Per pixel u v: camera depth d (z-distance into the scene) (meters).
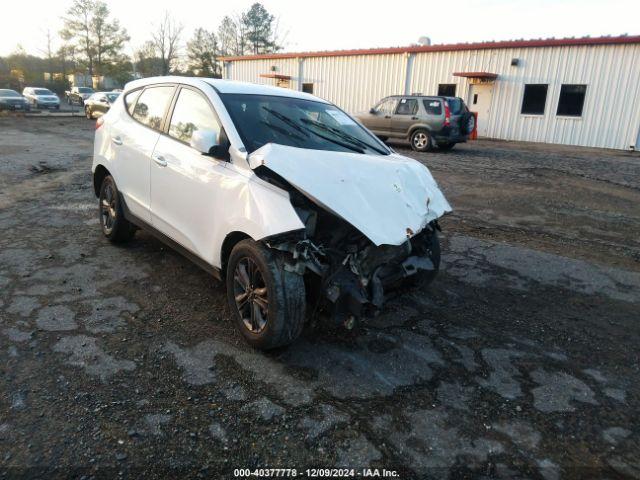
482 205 8.41
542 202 8.73
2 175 9.42
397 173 3.75
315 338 3.71
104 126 5.45
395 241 3.16
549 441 2.75
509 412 2.98
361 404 2.98
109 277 4.64
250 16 69.81
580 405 3.09
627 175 11.87
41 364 3.19
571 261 5.71
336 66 26.48
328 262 3.32
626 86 18.94
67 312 3.91
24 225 6.18
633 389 3.29
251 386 3.09
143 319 3.87
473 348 3.70
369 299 3.31
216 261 3.73
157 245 5.59
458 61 22.55
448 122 15.66
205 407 2.87
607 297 4.75
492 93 22.03
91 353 3.35
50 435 2.58
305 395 3.03
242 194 3.40
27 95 41.78
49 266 4.84
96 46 68.44
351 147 4.18
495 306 4.46
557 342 3.86
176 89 4.53
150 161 4.48
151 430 2.66
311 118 4.40
